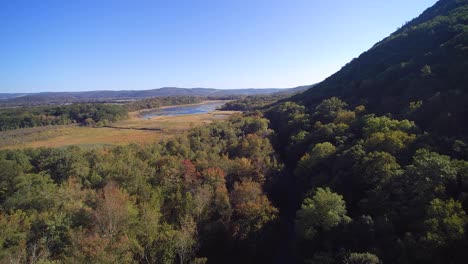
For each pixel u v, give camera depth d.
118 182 69.38
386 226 37.62
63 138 148.38
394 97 79.75
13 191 67.25
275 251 55.31
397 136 54.38
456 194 38.12
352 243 38.75
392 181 43.88
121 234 46.91
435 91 68.44
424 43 100.62
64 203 57.34
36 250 43.78
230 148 99.88
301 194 67.25
